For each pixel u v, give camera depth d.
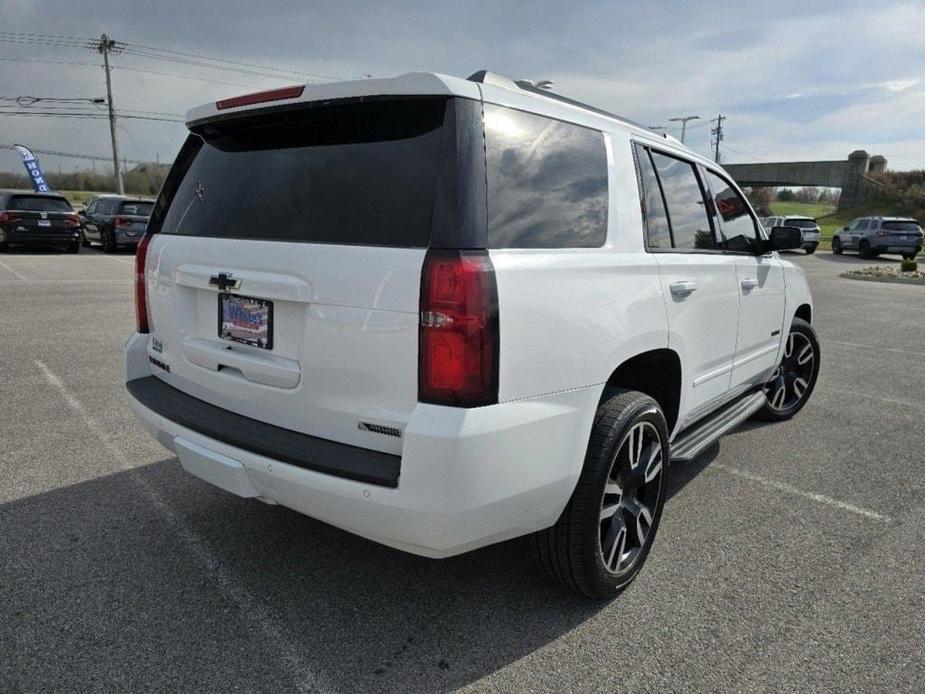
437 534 2.01
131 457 4.02
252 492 2.38
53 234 17.64
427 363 1.98
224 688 2.15
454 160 2.06
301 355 2.26
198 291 2.69
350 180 2.25
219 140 2.78
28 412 4.77
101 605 2.57
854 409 5.58
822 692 2.20
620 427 2.53
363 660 2.31
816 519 3.50
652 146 3.16
